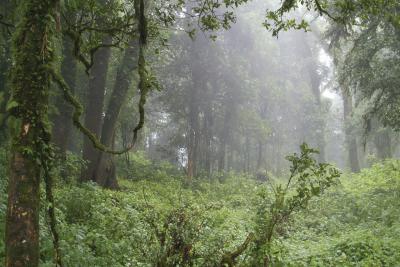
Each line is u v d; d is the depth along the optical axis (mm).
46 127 3420
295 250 9445
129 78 18188
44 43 3430
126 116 25797
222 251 5840
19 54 3383
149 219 6176
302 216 14336
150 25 5883
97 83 17438
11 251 3180
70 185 12641
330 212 15266
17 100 3314
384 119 18125
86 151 17188
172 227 5551
